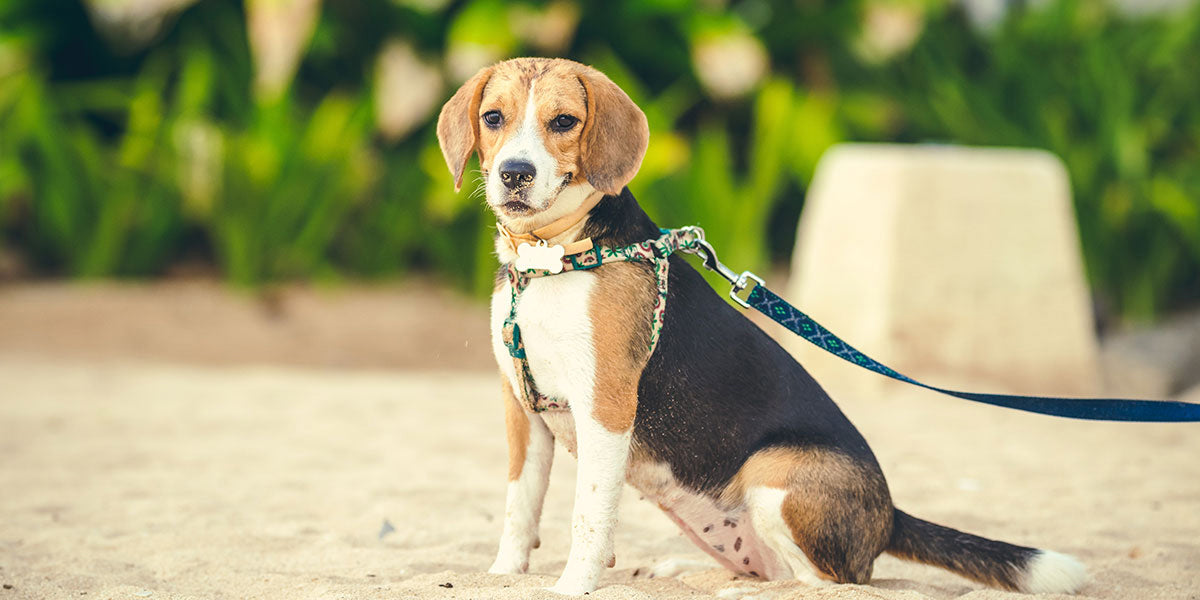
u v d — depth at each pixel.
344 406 7.78
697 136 12.23
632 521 4.80
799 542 3.42
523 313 3.30
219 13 11.66
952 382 8.40
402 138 11.75
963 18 13.07
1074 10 12.67
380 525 4.62
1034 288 8.72
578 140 3.31
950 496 5.25
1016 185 8.73
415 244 11.86
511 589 3.27
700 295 3.54
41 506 4.94
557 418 3.50
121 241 11.39
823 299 8.95
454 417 7.40
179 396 8.06
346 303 11.19
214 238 11.73
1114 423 7.31
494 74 3.41
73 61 12.28
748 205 11.22
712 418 3.46
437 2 11.02
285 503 5.02
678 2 11.07
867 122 11.90
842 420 3.58
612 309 3.28
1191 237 11.91
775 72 12.23
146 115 11.27
